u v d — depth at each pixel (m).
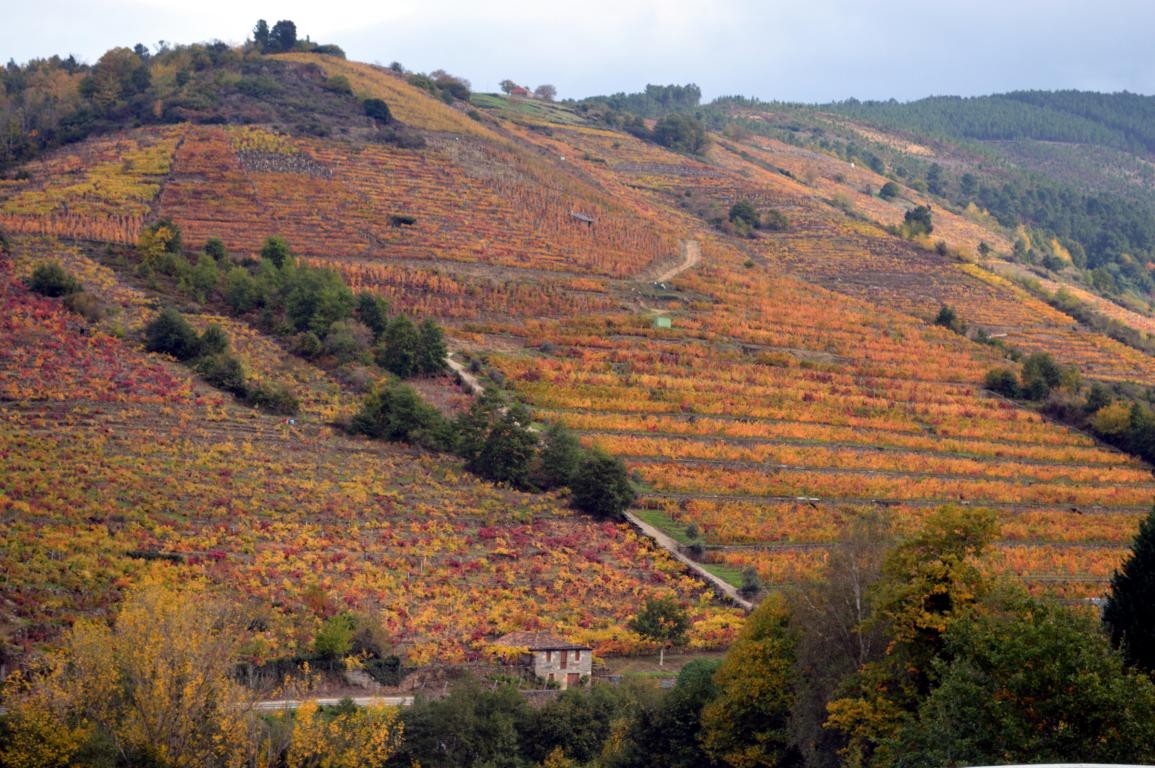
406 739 102.56
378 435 194.00
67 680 94.06
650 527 175.88
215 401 194.62
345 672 114.88
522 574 152.75
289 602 128.50
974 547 90.06
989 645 77.12
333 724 96.25
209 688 95.56
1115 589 90.25
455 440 192.88
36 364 192.88
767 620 102.75
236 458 174.00
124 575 127.31
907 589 86.50
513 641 124.94
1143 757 69.50
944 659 85.75
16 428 168.38
